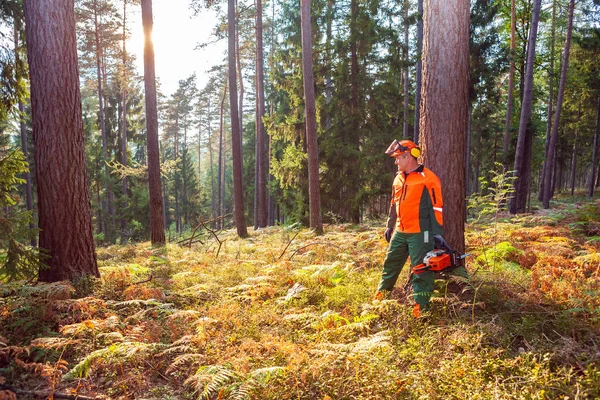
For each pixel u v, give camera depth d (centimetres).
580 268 561
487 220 1073
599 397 270
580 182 5594
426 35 512
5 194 575
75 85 575
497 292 457
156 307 490
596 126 3256
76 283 552
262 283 573
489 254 641
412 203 441
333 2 1942
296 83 1834
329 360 345
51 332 420
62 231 567
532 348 341
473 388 301
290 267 695
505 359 331
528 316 403
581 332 372
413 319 421
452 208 505
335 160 1717
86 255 588
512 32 2131
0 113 731
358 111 1745
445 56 497
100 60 3195
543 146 2883
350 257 728
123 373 362
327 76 1855
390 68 1795
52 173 559
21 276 543
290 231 1374
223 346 397
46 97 554
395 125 2219
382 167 1722
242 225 1514
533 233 839
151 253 977
